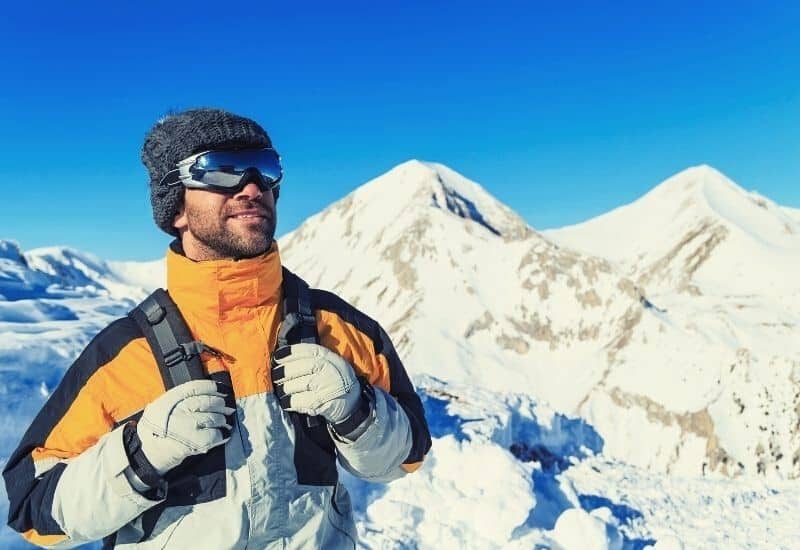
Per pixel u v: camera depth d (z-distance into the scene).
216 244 1.80
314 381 1.72
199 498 1.69
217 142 1.77
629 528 7.91
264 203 1.83
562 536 6.20
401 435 1.94
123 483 1.57
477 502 6.10
